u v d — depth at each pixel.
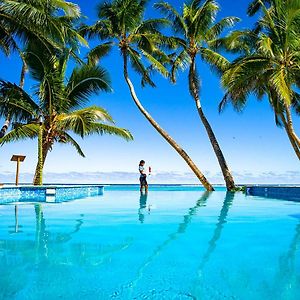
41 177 15.07
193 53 20.84
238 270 3.41
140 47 21.16
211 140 20.67
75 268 3.47
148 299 2.67
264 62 15.93
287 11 15.20
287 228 5.98
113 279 3.14
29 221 6.75
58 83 15.42
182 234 5.36
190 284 3.01
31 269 3.43
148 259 3.83
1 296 2.72
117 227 6.03
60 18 17.75
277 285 2.98
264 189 16.59
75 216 7.65
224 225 6.33
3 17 13.87
